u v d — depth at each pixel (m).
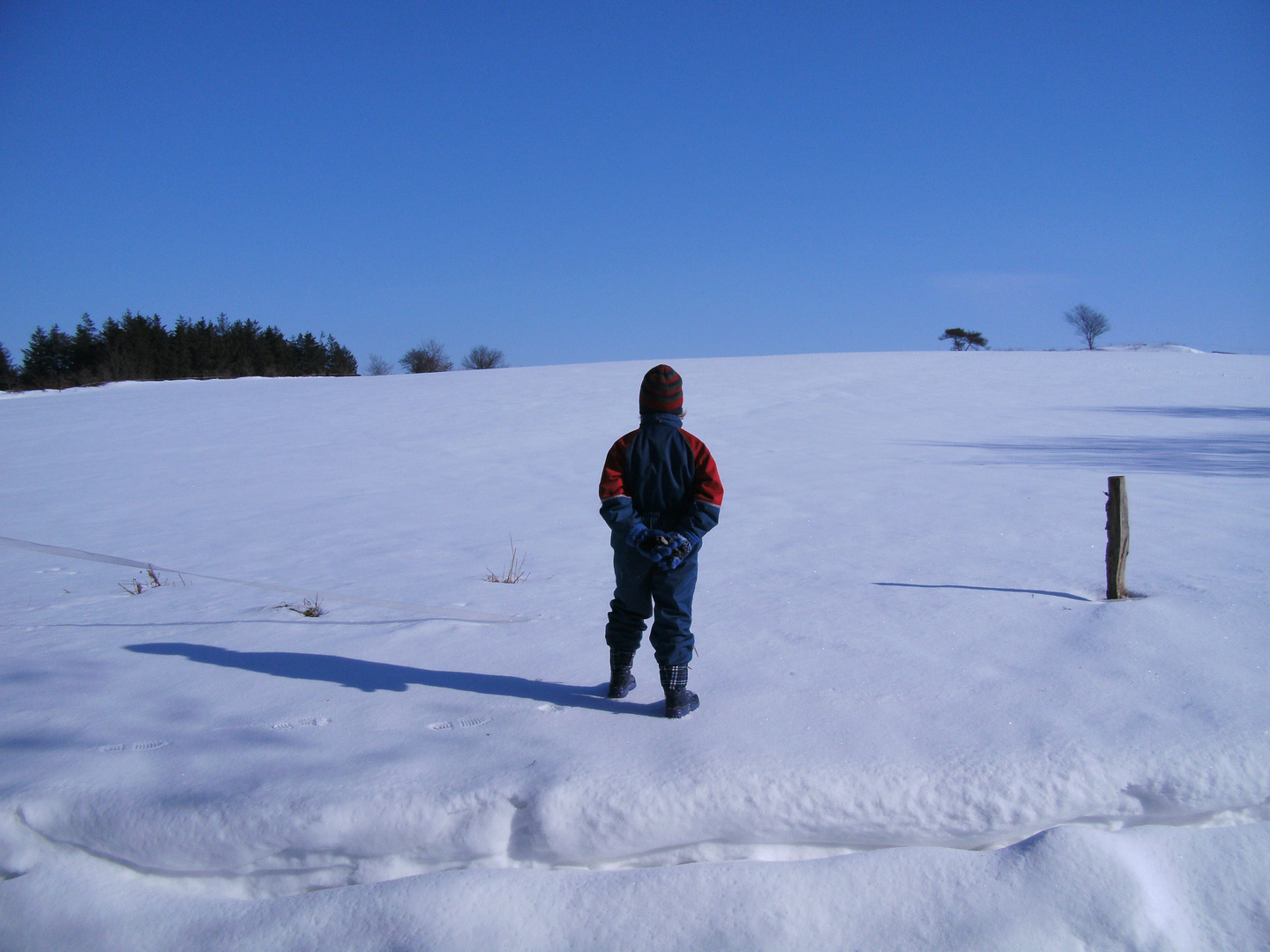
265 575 6.30
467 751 2.72
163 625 4.70
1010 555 5.75
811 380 24.55
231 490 11.40
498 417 18.61
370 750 2.76
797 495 9.19
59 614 5.20
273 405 22.09
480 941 2.11
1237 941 2.16
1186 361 29.81
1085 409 18.94
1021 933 2.13
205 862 2.34
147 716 3.18
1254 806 2.48
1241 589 4.42
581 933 2.14
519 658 3.81
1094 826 2.46
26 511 10.21
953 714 2.93
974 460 11.84
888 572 5.35
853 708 3.01
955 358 31.58
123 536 8.49
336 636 4.27
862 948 2.12
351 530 8.30
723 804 2.39
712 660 3.64
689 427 16.67
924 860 2.32
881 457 12.36
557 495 10.22
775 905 2.19
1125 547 4.38
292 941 2.15
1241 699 2.97
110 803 2.46
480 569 6.15
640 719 2.98
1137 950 2.12
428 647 4.01
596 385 24.30
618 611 3.20
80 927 2.24
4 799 2.48
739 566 5.77
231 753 2.79
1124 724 2.80
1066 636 3.79
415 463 13.41
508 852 2.38
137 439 17.05
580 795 2.39
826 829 2.39
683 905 2.19
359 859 2.35
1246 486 9.12
